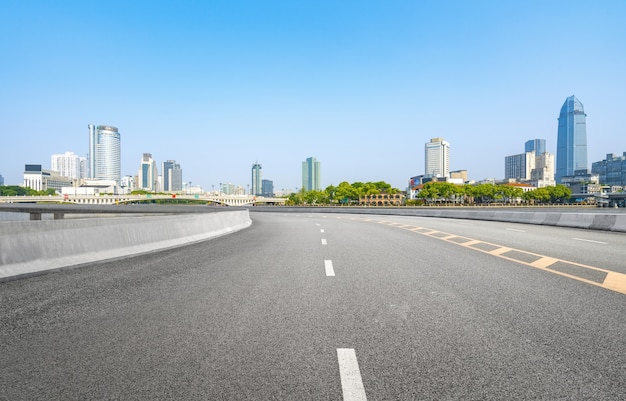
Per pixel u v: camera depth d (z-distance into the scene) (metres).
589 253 12.00
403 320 5.33
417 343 4.49
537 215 28.33
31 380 3.64
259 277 8.39
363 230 22.30
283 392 3.40
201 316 5.55
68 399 3.30
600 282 7.71
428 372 3.77
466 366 3.89
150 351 4.29
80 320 5.38
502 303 6.16
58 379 3.65
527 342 4.49
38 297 6.68
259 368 3.87
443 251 12.63
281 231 21.98
